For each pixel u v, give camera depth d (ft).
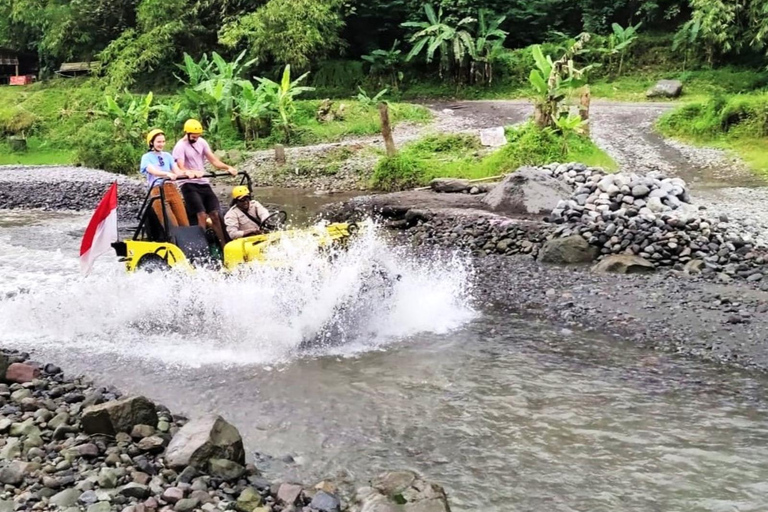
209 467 15.38
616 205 39.83
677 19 120.57
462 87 114.62
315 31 111.96
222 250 28.68
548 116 61.93
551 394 20.83
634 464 16.80
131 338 25.95
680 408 19.86
